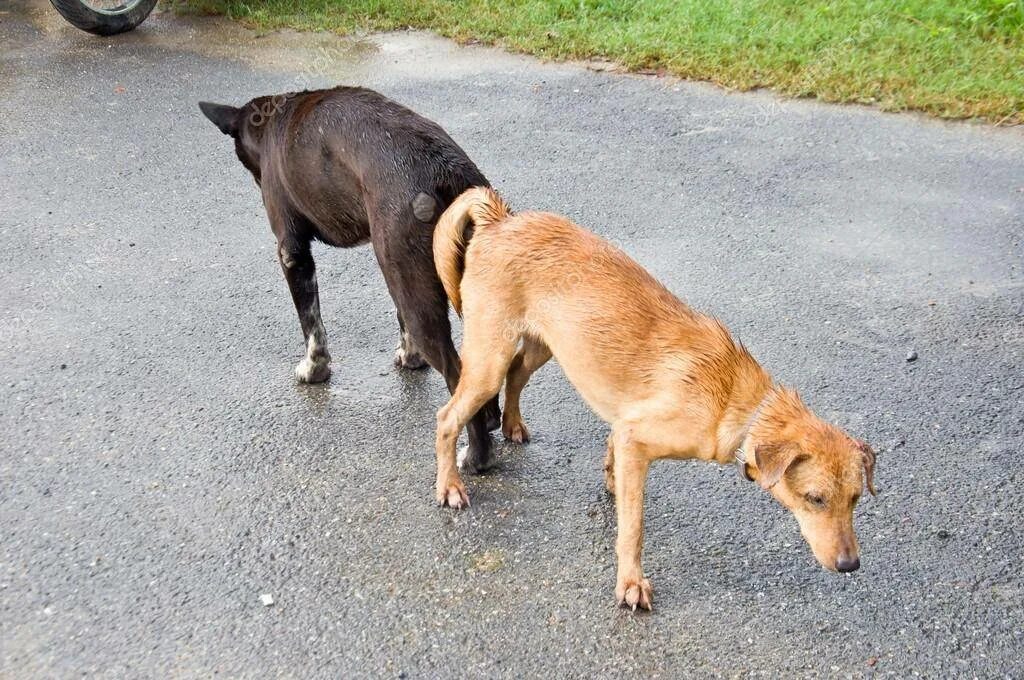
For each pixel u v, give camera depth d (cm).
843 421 326
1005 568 290
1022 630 279
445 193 302
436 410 336
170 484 315
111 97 509
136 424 332
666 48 518
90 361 352
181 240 403
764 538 299
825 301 365
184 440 328
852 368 342
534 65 524
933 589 287
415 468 319
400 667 276
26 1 653
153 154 453
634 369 282
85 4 567
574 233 291
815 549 270
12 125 482
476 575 294
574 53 530
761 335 354
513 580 292
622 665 276
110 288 380
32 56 564
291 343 360
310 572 295
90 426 332
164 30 596
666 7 561
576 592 289
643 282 287
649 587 286
